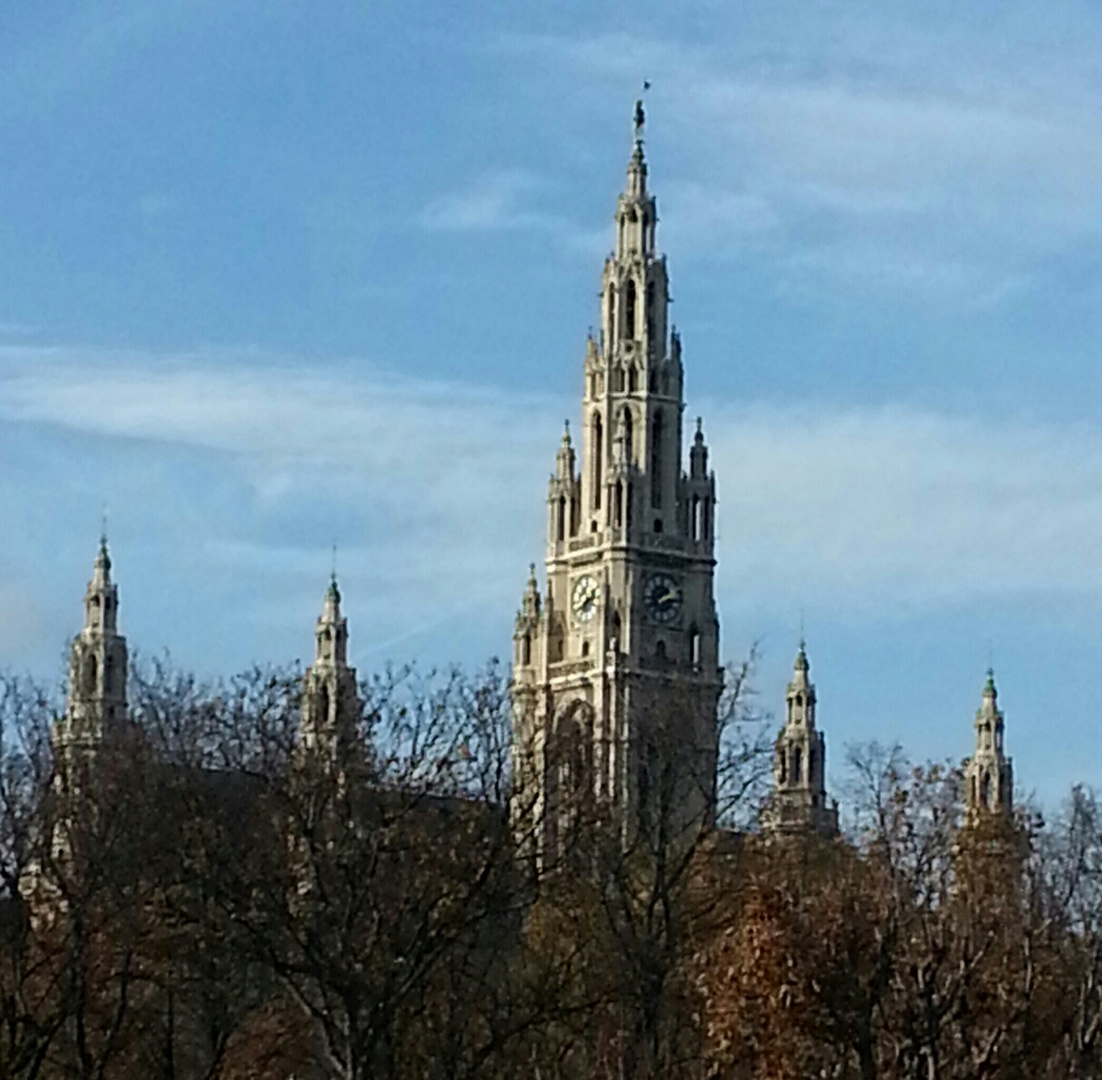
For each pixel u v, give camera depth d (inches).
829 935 6998.0
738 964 7121.1
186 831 7116.1
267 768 7317.9
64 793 7603.4
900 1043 6998.0
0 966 7244.1
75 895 7322.8
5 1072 6796.3
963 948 6963.6
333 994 7337.6
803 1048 6993.1
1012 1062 6998.0
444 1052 7278.5
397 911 7042.3
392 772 7293.3
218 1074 7308.1
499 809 7372.1
